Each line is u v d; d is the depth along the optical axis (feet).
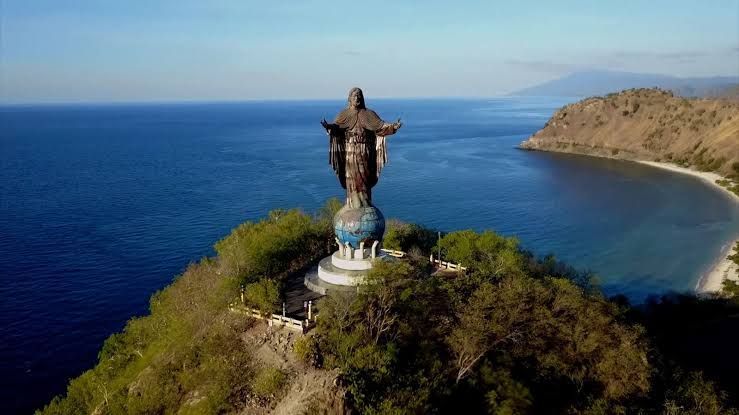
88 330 260.21
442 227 414.41
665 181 608.19
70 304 282.56
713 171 649.20
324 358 143.43
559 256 361.10
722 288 308.60
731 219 449.06
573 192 543.39
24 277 311.68
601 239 395.34
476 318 154.61
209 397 139.03
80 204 469.16
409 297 162.91
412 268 183.62
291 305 168.35
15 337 253.03
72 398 183.93
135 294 294.25
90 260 337.52
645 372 156.04
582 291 195.42
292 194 513.04
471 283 179.93
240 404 137.59
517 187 563.07
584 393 152.97
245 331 159.33
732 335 246.68
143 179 591.78
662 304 281.13
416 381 136.67
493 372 144.97
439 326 157.89
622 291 312.29
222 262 202.08
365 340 146.61
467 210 462.60
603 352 160.56
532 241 389.39
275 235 207.31
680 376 171.63
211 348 155.22
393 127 161.48
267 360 146.92
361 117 165.58
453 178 608.60
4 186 543.80
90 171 644.69
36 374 228.63
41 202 475.31
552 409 145.89
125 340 204.74
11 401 212.23
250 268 186.09
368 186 173.17
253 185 557.74
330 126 161.58
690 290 310.65
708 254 367.04
